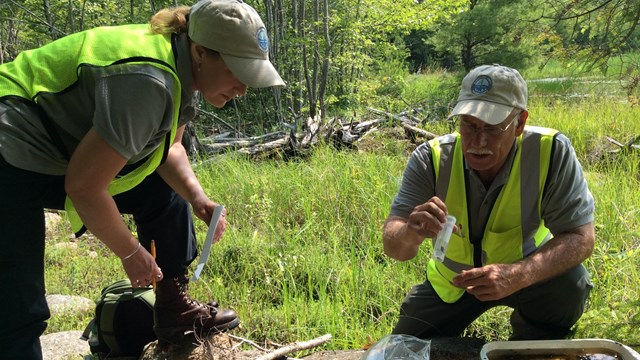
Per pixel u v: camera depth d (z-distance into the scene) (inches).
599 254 148.3
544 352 90.0
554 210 94.6
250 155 314.2
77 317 151.8
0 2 462.0
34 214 82.9
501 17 570.9
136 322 112.5
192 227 108.1
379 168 253.8
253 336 133.0
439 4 499.2
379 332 131.4
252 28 79.4
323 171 251.3
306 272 165.9
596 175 240.4
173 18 82.4
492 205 97.8
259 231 205.3
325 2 460.8
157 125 78.2
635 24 254.2
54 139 80.2
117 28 82.2
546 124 348.2
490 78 90.4
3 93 78.4
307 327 135.2
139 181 90.8
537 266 88.7
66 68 79.0
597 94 480.1
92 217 79.1
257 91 504.1
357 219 201.3
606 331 103.0
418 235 88.2
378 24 508.7
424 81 779.4
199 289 157.9
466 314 109.0
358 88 547.2
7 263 80.5
